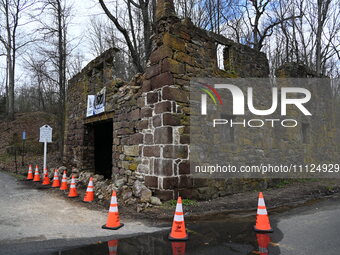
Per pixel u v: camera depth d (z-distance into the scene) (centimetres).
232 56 859
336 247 367
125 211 583
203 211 584
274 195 786
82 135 1116
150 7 1483
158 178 637
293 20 1894
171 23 676
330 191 901
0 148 1902
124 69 1975
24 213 566
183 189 645
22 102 3666
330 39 1872
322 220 512
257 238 407
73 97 1253
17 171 1321
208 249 360
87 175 1003
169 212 562
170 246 372
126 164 783
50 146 1956
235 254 342
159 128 652
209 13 1680
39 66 1772
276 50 2228
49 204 658
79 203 672
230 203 660
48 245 376
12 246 371
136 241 393
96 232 438
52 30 1631
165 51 660
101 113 967
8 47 2378
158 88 672
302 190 875
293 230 449
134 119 762
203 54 748
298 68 1158
